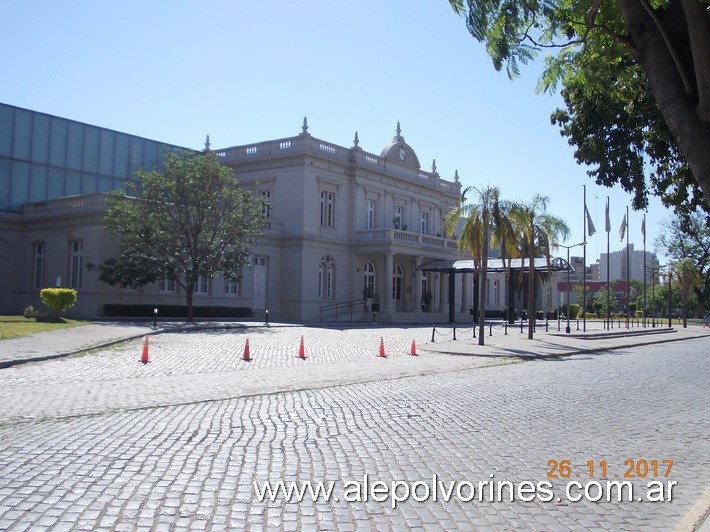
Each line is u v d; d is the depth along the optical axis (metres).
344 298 47.00
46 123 41.19
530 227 30.97
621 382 15.87
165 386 13.04
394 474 6.85
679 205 11.59
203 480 6.39
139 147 46.75
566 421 10.28
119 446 7.69
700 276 69.25
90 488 6.02
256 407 10.81
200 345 21.34
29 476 6.35
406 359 20.20
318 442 8.22
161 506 5.59
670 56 5.95
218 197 32.53
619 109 10.58
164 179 31.50
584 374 17.55
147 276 31.16
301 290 43.25
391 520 5.48
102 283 33.47
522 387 14.37
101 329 23.58
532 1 7.89
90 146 43.66
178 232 31.52
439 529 5.32
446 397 12.52
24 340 19.02
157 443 7.89
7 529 4.94
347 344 24.48
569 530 5.42
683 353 26.89
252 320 39.06
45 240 37.06
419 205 54.81
